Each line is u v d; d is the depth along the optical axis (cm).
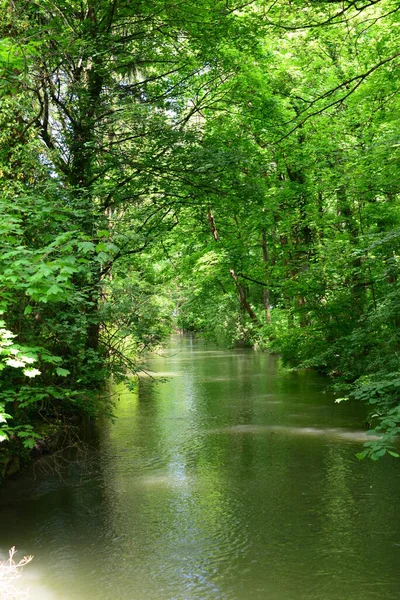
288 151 1784
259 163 1590
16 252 499
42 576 559
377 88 1424
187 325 5775
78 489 827
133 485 845
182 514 724
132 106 1188
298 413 1353
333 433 1138
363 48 1606
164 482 857
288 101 1778
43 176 984
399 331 1147
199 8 1120
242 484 841
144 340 1234
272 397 1602
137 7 1224
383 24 1435
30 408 933
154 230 1561
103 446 1081
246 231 2159
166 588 532
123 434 1180
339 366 1634
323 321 1742
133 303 1250
